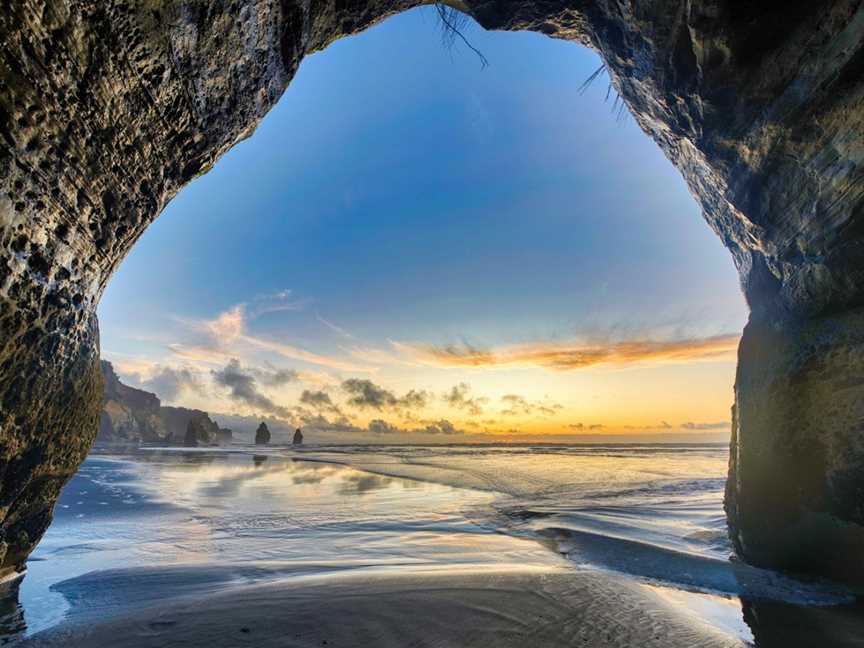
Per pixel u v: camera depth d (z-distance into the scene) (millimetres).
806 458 6379
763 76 6230
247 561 6625
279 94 6711
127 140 4562
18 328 3801
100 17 3744
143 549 7293
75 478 16969
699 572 6516
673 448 59844
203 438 107688
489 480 18594
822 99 5844
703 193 8797
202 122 5461
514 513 10977
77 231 4297
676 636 4176
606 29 8094
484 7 8742
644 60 7645
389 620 4227
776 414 6805
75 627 4102
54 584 5410
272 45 5934
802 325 6762
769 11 5688
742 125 6848
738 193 7539
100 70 3939
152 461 29531
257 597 4801
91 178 4277
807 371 6480
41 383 4324
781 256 7059
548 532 8961
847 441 5910
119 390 99562
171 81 4734
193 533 8586
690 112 7492
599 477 19516
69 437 5004
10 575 5395
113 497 12789
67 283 4355
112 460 29062
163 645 3705
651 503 12266
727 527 8617
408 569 6211
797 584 6062
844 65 5488
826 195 6184
